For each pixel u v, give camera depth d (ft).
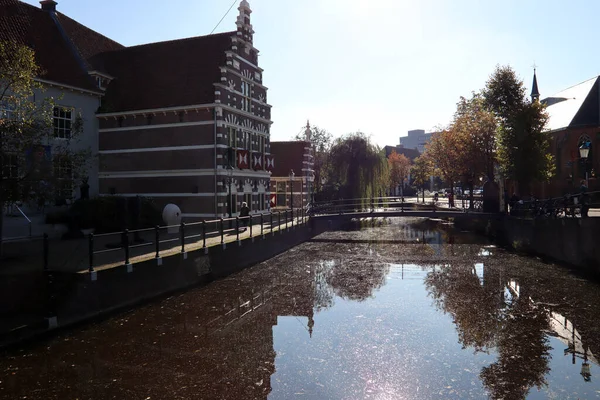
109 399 24.31
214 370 28.37
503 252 77.51
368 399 24.54
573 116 124.98
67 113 81.30
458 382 26.68
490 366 28.96
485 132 121.08
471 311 41.45
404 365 29.25
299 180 138.41
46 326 32.71
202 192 81.82
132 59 94.84
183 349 31.89
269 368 28.73
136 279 40.91
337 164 139.54
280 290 50.06
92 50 95.81
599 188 111.14
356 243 91.35
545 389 25.75
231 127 86.02
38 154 39.11
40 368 28.09
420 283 53.36
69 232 57.21
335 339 34.30
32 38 81.56
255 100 95.86
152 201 67.31
